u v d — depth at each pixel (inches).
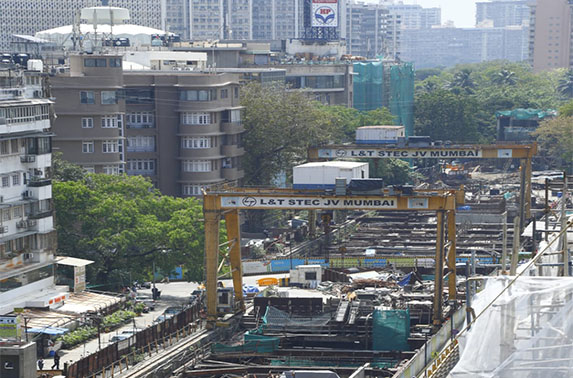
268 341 6264.8
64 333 6545.3
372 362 6077.8
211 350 6269.7
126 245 7819.9
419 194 6599.4
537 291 2805.1
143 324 7081.7
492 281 3006.9
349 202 6609.3
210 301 6697.8
